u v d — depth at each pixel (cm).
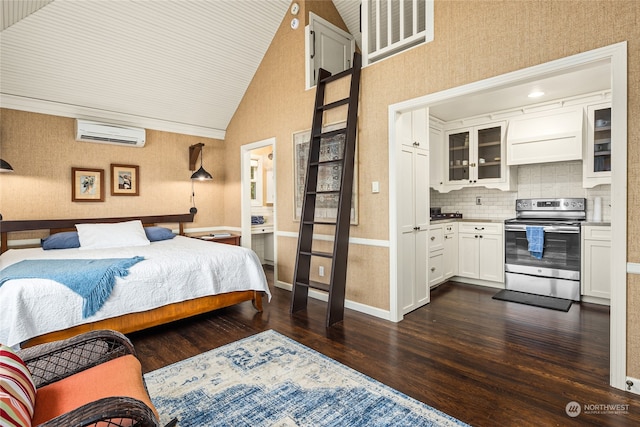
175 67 394
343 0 400
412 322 302
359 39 436
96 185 408
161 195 463
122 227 380
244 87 459
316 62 380
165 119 456
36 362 137
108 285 243
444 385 199
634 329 187
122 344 158
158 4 330
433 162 454
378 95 307
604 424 164
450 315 320
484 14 240
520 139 407
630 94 185
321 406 180
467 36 249
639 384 187
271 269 535
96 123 396
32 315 215
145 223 446
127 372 139
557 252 371
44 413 112
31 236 369
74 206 395
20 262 269
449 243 441
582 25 200
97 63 357
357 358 233
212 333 280
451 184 475
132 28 339
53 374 140
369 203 319
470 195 490
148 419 107
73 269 245
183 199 483
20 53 322
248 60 427
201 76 419
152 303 264
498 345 252
